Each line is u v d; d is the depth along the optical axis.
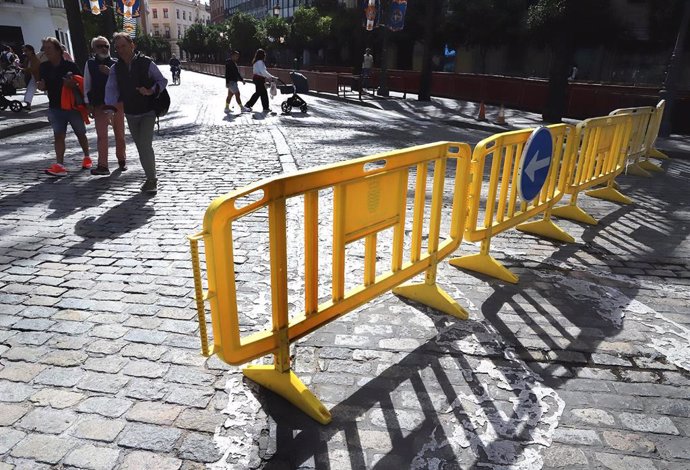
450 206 6.01
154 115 6.03
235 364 2.32
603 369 2.91
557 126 4.48
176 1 114.75
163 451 2.22
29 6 26.23
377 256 4.39
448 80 23.16
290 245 4.50
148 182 6.21
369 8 22.55
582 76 28.05
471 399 2.61
